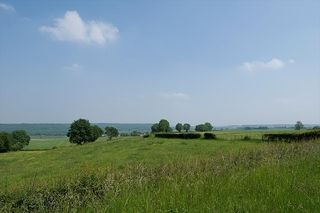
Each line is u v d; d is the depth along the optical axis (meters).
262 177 9.65
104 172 10.93
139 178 9.91
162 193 7.92
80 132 123.56
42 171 33.47
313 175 10.24
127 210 6.71
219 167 11.97
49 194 8.70
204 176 10.05
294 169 11.16
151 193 7.95
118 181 9.52
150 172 10.80
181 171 11.08
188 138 76.50
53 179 11.58
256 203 6.85
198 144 60.75
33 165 47.62
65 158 53.38
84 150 62.41
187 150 50.31
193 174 10.43
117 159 42.28
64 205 7.77
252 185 8.68
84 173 11.20
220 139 71.19
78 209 7.54
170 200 7.18
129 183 9.33
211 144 59.72
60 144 153.88
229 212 6.40
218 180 9.34
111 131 158.75
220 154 15.66
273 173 10.25
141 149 56.69
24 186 9.85
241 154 15.05
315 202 6.90
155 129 151.12
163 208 6.70
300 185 8.41
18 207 8.48
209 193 7.96
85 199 8.02
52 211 7.85
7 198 8.88
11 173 35.41
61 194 8.80
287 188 8.23
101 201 7.73
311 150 17.06
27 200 8.66
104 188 8.84
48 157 57.62
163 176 10.27
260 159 14.29
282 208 6.54
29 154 68.44
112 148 61.12
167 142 66.38
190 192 7.93
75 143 124.62
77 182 9.69
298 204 6.76
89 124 125.62
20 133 132.25
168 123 152.00
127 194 7.79
